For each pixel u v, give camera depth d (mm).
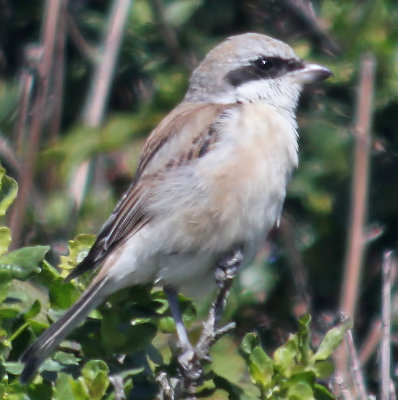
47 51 11352
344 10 11383
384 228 11367
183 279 8969
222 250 8977
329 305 11336
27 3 12984
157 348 8344
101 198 11578
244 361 7895
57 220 11250
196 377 7473
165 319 8031
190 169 8945
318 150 11242
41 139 11805
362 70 10047
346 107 11414
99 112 11320
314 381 7242
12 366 7055
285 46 10008
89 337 7527
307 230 11406
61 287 7758
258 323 10969
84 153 11117
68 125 12633
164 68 11844
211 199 8867
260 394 7430
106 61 11445
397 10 11133
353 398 8445
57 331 7305
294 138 9477
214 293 9359
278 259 11305
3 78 12695
